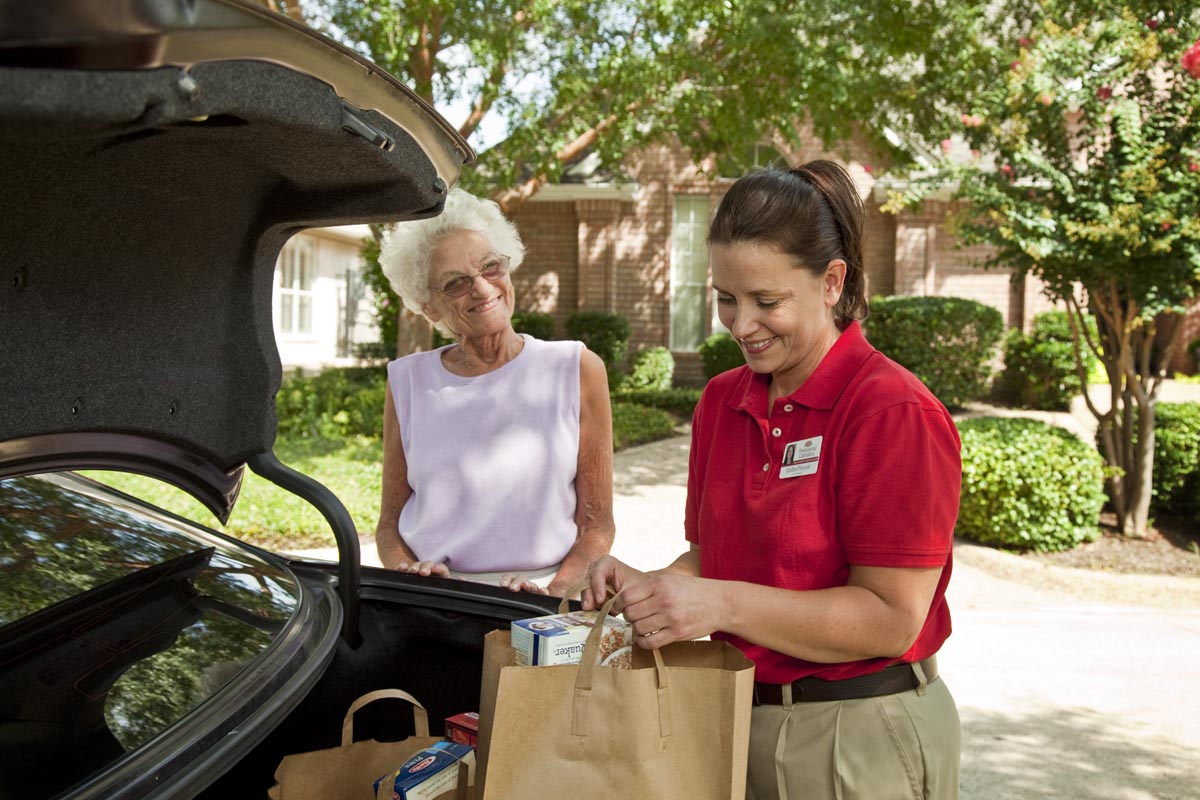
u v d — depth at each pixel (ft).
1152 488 24.72
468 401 8.10
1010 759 12.66
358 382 47.55
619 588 5.63
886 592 4.82
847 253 5.27
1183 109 20.95
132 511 6.16
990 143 23.49
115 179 4.19
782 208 4.97
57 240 4.26
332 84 3.87
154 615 5.02
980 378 40.75
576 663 4.90
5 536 5.15
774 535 5.17
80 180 4.03
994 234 22.25
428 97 29.78
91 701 4.22
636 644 4.71
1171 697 14.83
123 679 4.43
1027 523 22.38
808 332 5.15
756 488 5.35
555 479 8.06
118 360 4.94
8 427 4.41
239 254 5.62
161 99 2.92
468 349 8.19
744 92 31.45
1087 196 21.53
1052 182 21.80
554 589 7.68
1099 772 12.31
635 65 28.50
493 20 27.14
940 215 44.42
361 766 5.40
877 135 33.22
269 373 6.08
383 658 6.65
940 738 5.24
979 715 14.15
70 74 2.70
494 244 7.85
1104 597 20.29
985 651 16.90
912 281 44.91
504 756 4.33
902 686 5.21
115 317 4.86
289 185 5.19
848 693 5.15
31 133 2.84
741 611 4.70
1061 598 20.25
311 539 21.58
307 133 4.06
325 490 6.36
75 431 4.86
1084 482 22.33
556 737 4.38
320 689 6.32
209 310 5.56
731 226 5.00
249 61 3.30
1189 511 24.84
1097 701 14.67
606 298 48.32
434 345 42.52
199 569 5.74
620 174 36.14
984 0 28.07
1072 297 22.99
